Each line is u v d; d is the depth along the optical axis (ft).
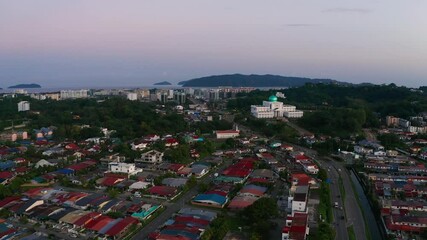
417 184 490.90
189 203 428.15
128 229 350.43
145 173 539.29
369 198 456.86
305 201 366.63
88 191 468.75
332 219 385.70
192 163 595.88
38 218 368.27
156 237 326.03
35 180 499.10
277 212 376.07
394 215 374.63
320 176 507.30
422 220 360.07
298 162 599.57
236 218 383.24
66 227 350.84
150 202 428.15
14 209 385.70
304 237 301.22
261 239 326.24
